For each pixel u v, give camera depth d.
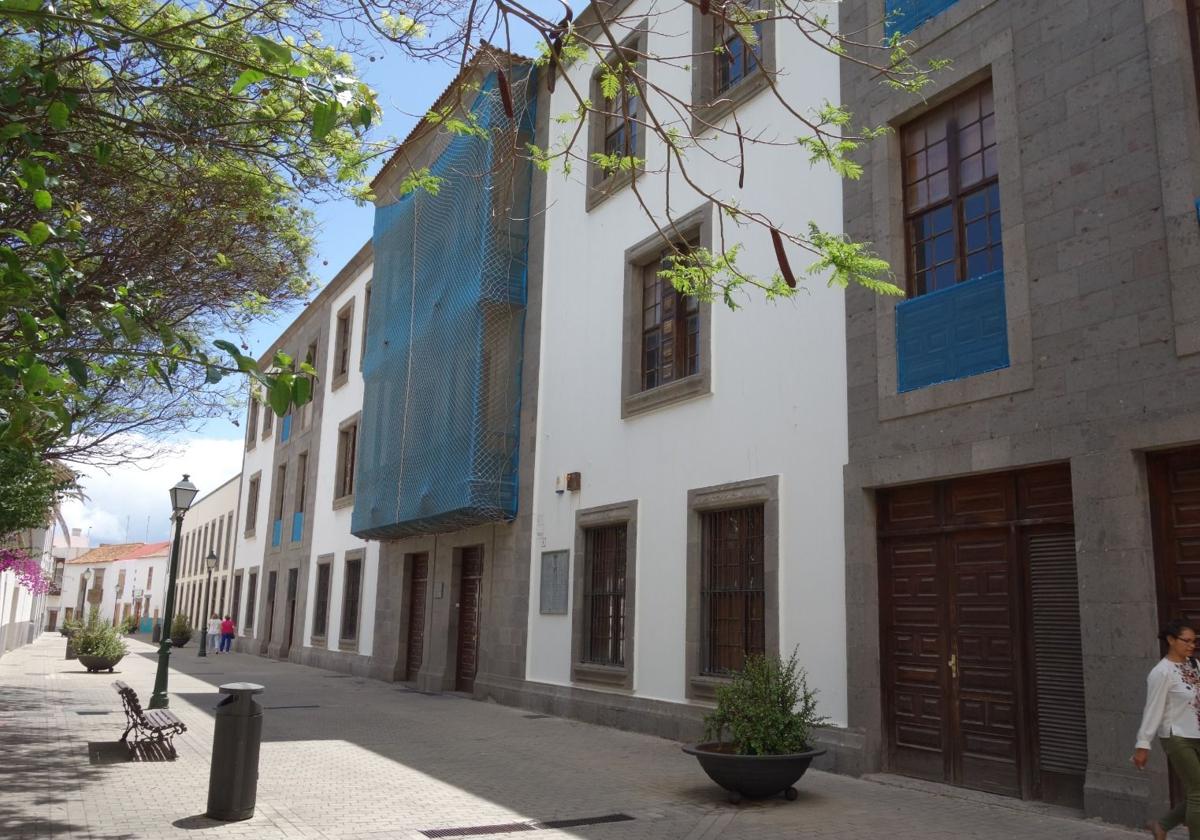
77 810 7.27
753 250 11.42
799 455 10.27
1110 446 7.18
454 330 16.91
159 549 74.38
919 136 9.57
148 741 10.68
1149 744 5.68
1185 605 6.82
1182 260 6.87
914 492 9.12
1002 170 8.34
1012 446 7.94
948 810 7.47
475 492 15.60
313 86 4.66
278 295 10.91
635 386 13.45
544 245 16.16
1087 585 7.21
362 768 9.42
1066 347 7.61
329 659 24.73
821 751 7.84
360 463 21.33
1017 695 7.88
